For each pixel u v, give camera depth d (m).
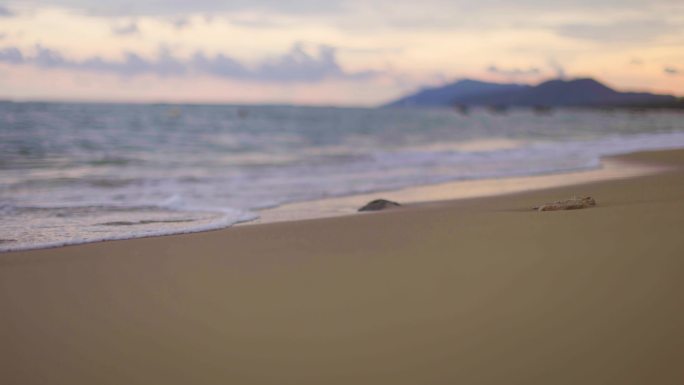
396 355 3.01
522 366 2.82
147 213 9.55
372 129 42.78
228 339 3.31
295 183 14.53
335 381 2.80
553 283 3.91
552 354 2.92
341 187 13.65
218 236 6.79
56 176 15.20
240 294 4.09
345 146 29.11
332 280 4.31
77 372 2.98
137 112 38.00
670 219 5.95
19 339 3.39
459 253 4.93
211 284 4.37
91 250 5.97
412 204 9.76
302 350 3.12
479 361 2.90
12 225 8.21
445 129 43.59
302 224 7.59
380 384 2.75
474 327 3.28
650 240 4.92
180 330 3.47
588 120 59.69
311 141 31.77
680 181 11.00
